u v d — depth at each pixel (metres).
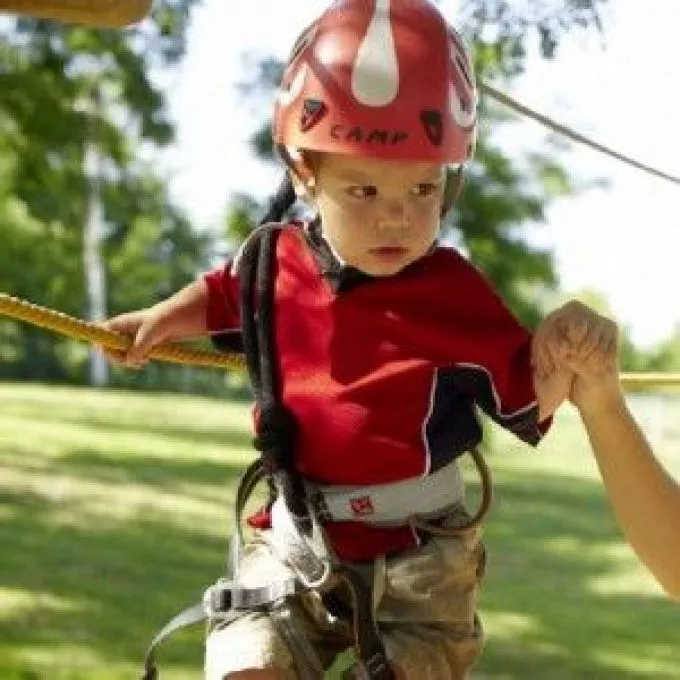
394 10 4.30
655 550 4.35
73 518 25.41
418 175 4.25
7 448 34.97
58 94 22.12
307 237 4.60
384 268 4.33
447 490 4.61
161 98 22.44
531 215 30.16
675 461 40.38
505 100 5.02
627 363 58.88
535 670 17.58
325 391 4.52
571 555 26.34
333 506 4.55
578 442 49.31
